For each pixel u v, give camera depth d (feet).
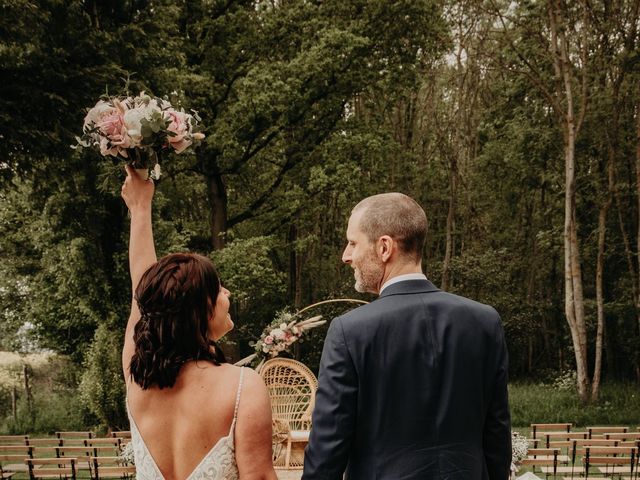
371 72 53.67
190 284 5.05
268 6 54.70
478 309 6.02
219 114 54.24
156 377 4.90
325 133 56.75
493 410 5.95
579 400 47.16
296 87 49.90
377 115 60.13
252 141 55.06
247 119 50.90
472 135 71.92
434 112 71.82
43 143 31.17
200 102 52.54
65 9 30.89
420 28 53.42
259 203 58.95
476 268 67.41
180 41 41.34
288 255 73.82
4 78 29.89
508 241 77.00
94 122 5.96
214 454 4.87
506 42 52.34
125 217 43.73
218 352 5.38
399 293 5.95
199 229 58.70
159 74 36.60
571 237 48.62
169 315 4.97
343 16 53.42
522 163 59.93
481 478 5.74
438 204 79.46
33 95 30.14
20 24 27.89
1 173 33.30
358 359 5.66
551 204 65.00
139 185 6.09
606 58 49.44
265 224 61.46
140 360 4.95
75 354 50.70
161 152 6.10
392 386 5.62
